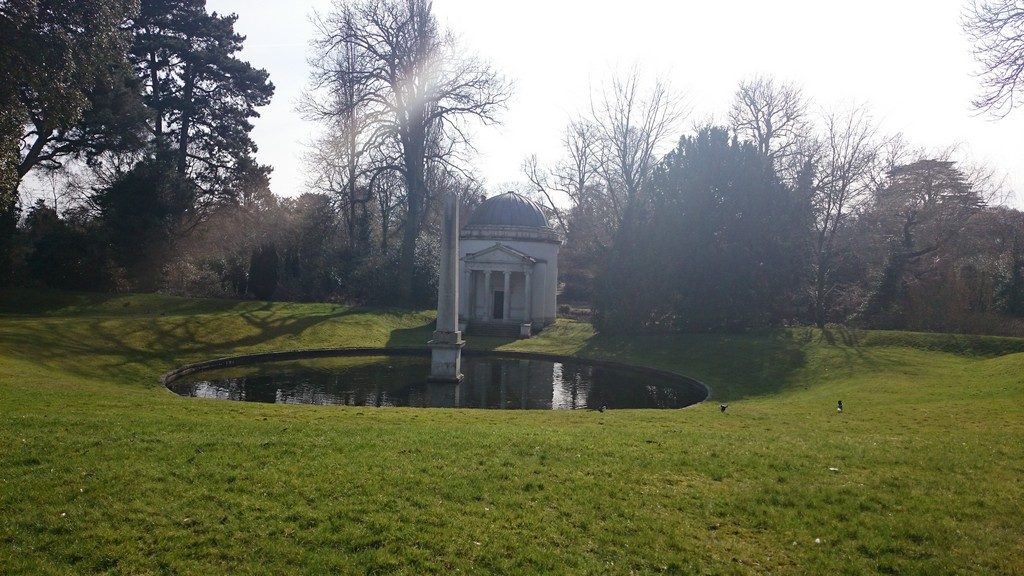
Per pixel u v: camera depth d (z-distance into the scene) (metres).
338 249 61.09
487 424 16.17
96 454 10.99
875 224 51.12
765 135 55.00
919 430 15.55
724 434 14.76
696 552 8.33
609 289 47.31
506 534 8.59
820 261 49.53
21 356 27.28
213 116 54.53
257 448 11.71
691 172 45.06
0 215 42.31
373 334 45.84
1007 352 32.66
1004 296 48.09
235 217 59.81
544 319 55.25
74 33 27.70
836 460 12.02
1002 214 51.50
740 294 43.69
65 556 7.87
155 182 48.38
